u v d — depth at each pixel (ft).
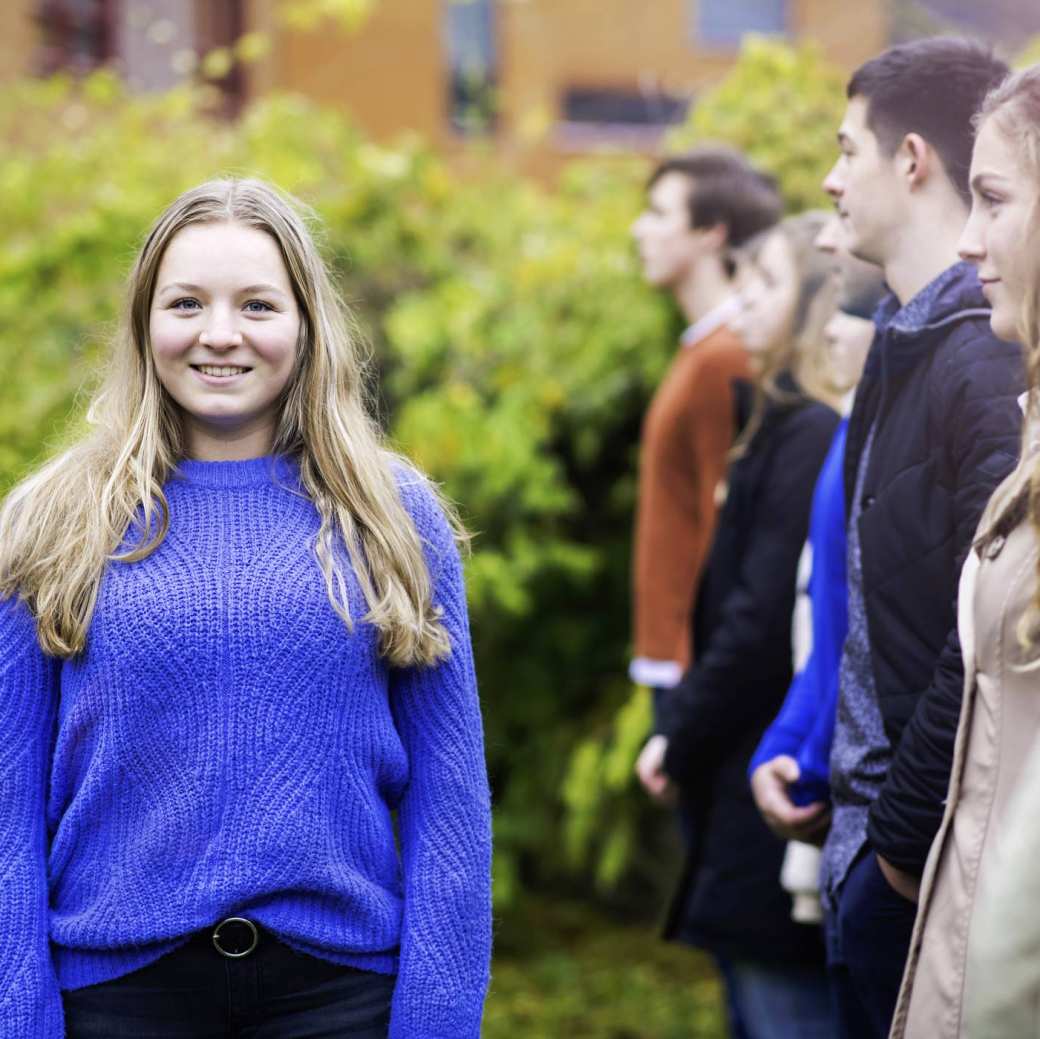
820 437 17.28
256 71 39.24
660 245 22.04
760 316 17.80
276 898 10.84
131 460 11.40
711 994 28.07
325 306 11.84
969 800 10.31
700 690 17.56
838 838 13.04
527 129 37.42
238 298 11.40
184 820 10.76
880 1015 12.59
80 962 10.93
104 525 11.14
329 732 11.02
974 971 9.65
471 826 11.46
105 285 26.73
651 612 21.24
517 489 27.58
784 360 17.78
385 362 28.89
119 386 11.73
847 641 13.30
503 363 27.81
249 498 11.49
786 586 17.28
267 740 10.83
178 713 10.84
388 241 29.43
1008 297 10.62
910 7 41.91
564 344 27.78
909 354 12.46
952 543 11.89
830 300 17.28
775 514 17.39
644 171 28.32
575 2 43.60
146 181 28.09
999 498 10.32
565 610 29.60
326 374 11.71
